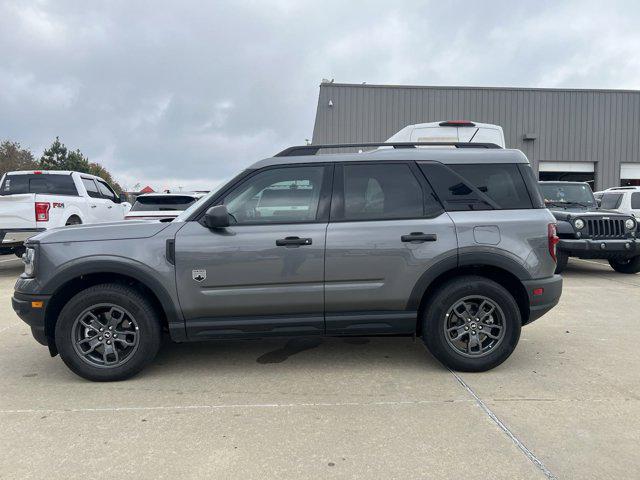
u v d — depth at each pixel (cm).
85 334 404
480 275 430
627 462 282
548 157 2212
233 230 405
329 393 383
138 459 286
